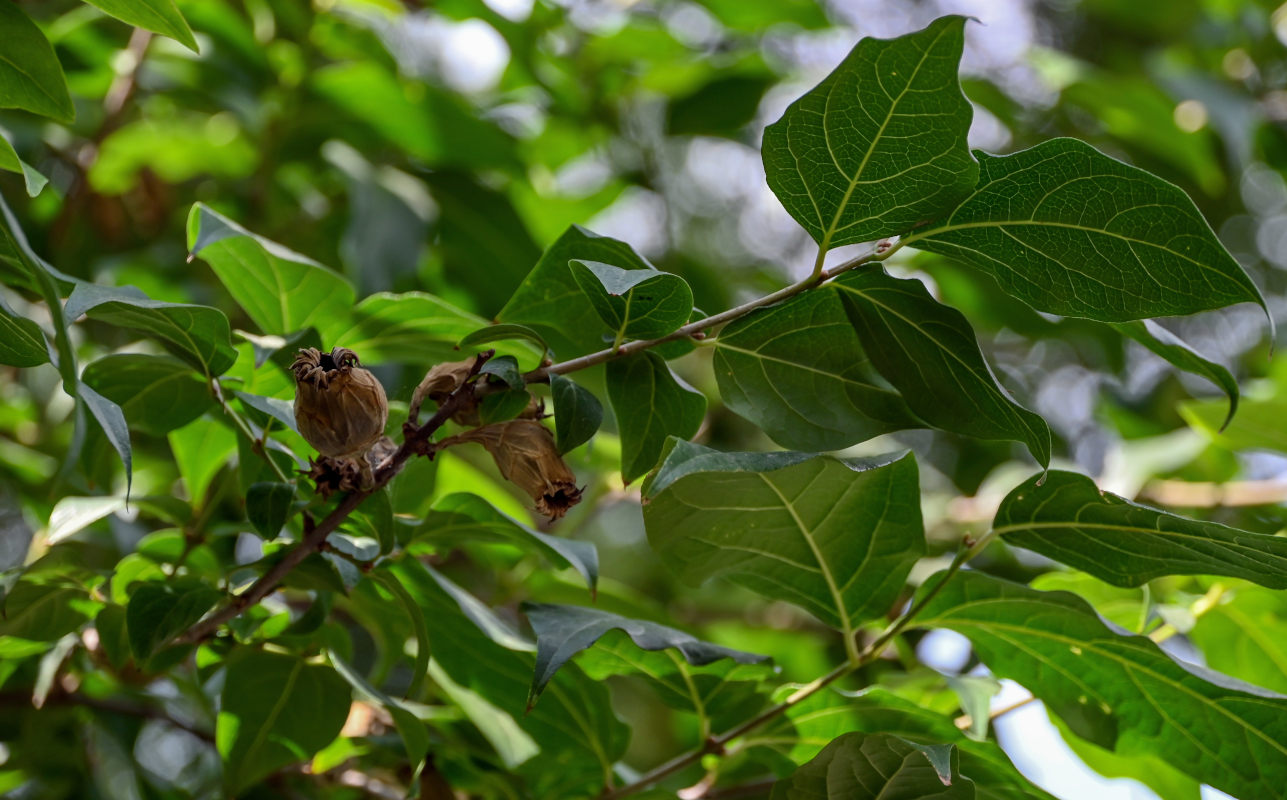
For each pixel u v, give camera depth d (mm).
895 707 1457
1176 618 1564
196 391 1474
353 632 2352
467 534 1460
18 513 2482
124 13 1397
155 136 2135
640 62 2512
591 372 1688
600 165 2689
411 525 1451
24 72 1407
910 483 1427
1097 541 1422
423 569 1465
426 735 1462
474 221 2092
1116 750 1466
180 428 1495
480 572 1809
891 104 1348
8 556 2492
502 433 1384
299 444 1469
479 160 2096
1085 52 3697
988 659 1472
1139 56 3154
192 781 2002
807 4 2465
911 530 1439
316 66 2260
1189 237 1360
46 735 1610
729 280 2854
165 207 2238
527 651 1479
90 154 1945
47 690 1548
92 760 1670
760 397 1410
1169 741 1459
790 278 2834
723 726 1487
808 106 1353
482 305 2084
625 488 1408
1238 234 3443
